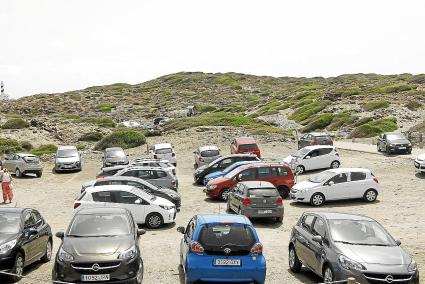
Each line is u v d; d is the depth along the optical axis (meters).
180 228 12.49
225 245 10.46
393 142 40.69
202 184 32.25
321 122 68.88
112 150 40.47
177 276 12.44
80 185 34.22
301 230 12.67
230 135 56.03
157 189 22.61
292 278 12.40
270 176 25.80
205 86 167.75
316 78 177.88
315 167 34.22
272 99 116.56
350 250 10.62
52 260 14.50
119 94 158.00
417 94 81.69
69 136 68.75
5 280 11.59
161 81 188.75
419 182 29.31
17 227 12.38
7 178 27.03
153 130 61.22
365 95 85.00
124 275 10.52
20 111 123.12
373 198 24.58
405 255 10.69
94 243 10.96
